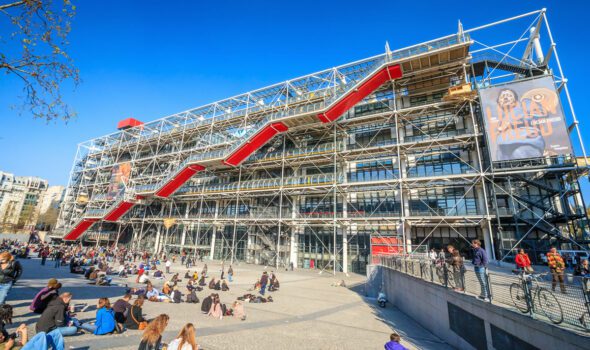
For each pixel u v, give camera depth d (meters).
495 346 6.33
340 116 29.27
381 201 28.17
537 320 5.13
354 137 30.95
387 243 24.28
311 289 19.00
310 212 31.67
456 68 25.62
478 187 24.09
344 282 22.08
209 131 40.44
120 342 6.59
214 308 10.28
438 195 25.73
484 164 24.27
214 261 35.94
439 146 25.56
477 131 24.64
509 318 5.89
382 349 7.69
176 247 40.59
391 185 26.03
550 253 8.30
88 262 22.95
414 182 25.14
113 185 45.50
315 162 31.80
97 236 46.56
